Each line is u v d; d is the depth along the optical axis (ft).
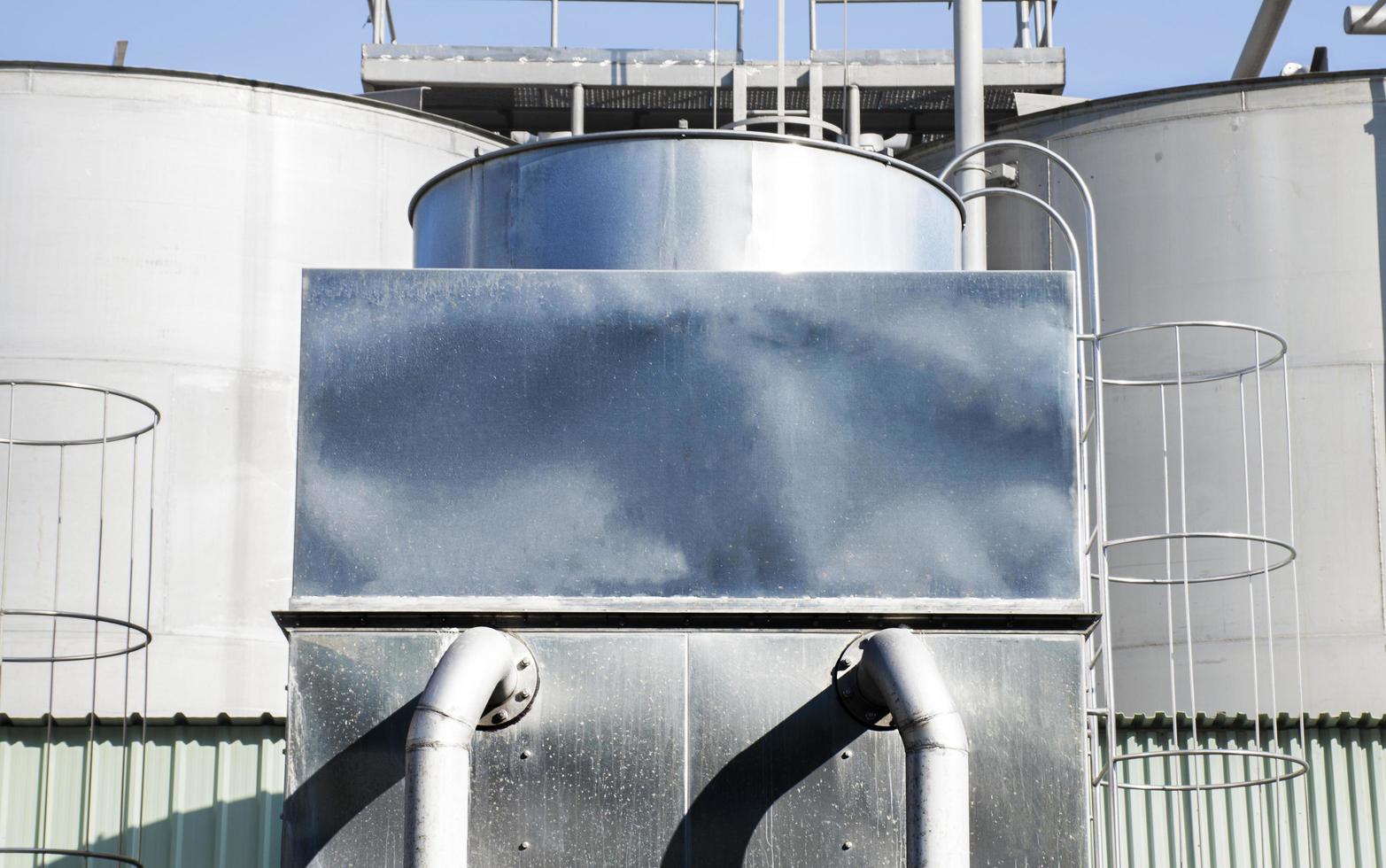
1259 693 57.98
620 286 27.40
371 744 25.81
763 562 26.45
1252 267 61.72
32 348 60.80
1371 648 58.03
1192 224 62.54
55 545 58.95
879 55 71.61
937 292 27.32
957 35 61.46
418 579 26.43
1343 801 54.34
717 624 26.25
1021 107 69.82
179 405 61.21
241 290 62.69
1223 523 59.57
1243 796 54.29
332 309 27.32
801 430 26.91
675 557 26.48
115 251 62.03
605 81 71.26
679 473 26.78
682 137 30.45
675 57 71.46
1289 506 59.47
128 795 54.19
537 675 26.04
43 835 40.70
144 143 63.00
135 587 59.21
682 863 25.48
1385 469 59.52
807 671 26.11
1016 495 26.66
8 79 63.05
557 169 30.66
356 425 26.96
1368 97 62.44
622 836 25.55
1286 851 53.83
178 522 60.18
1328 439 59.93
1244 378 60.75
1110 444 61.36
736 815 25.62
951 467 26.76
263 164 63.87
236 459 61.26
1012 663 26.04
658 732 25.88
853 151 31.17
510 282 27.43
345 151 65.00
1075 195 64.39
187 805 54.19
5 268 61.52
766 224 30.35
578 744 25.82
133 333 61.46
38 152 62.44
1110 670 33.27
